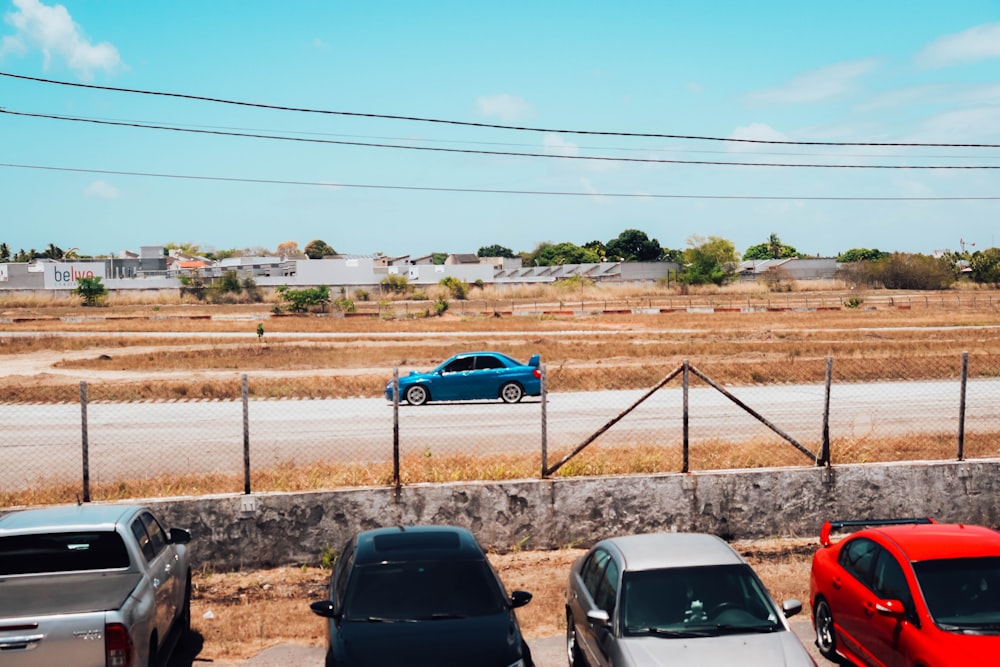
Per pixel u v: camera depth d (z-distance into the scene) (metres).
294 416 23.20
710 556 8.41
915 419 21.42
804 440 18.14
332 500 12.73
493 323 59.84
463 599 8.20
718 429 20.36
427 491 12.92
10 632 6.61
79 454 18.58
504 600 8.35
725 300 92.25
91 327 57.34
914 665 7.53
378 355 37.19
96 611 6.87
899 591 8.02
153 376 32.03
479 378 25.34
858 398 25.03
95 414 23.83
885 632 8.05
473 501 13.02
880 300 85.56
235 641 10.11
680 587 7.99
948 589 7.75
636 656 7.26
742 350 37.06
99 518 8.36
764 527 13.62
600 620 7.68
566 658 9.59
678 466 14.80
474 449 18.34
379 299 100.00
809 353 35.91
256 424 21.98
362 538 9.27
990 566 7.98
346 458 17.62
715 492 13.49
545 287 108.00
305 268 113.81
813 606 9.83
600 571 8.78
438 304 72.38
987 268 113.31
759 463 15.05
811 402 24.36
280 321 63.16
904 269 110.00
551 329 53.66
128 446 19.34
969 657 7.04
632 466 14.64
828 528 10.03
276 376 31.53
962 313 65.38
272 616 10.74
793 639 7.52
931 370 29.75
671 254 190.75
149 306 90.69
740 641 7.43
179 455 18.28
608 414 22.98
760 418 13.88
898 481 13.84
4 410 24.62
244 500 12.53
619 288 109.38
